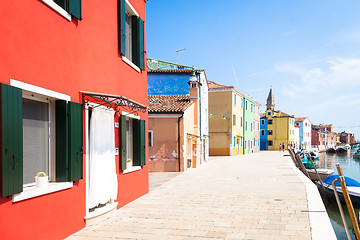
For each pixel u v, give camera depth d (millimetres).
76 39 6234
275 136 68062
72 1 5984
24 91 4887
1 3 4309
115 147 8117
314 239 5480
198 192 10938
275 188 11703
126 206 8516
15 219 4461
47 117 5672
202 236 5766
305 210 7828
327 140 120625
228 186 12430
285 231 6008
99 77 7176
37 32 5047
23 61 4703
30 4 4891
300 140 85312
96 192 6871
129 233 5984
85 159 6535
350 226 10719
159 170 19312
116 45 8125
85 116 6562
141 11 10336
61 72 5707
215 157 35812
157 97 23641
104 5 7457
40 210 5020
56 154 5758
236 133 41344
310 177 20672
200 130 24875
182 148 19234
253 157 35625
